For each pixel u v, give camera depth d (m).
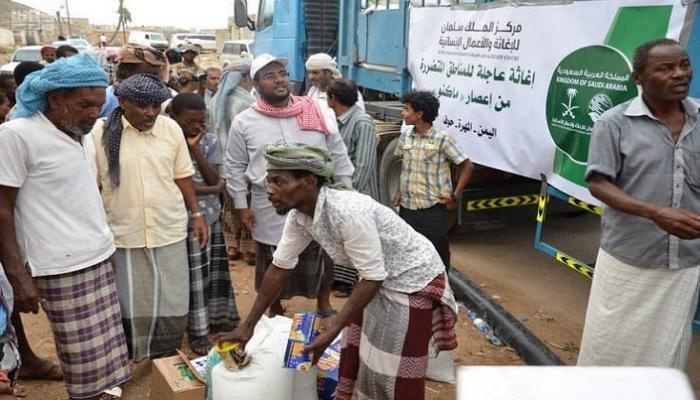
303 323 2.62
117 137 3.06
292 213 2.37
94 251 2.69
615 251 2.53
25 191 2.52
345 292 4.62
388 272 2.32
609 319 2.59
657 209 2.26
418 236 2.39
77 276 2.66
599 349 2.66
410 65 5.51
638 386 0.68
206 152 3.67
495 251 5.70
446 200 4.24
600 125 2.47
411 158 4.23
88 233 2.67
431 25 5.11
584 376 0.69
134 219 3.13
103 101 2.53
